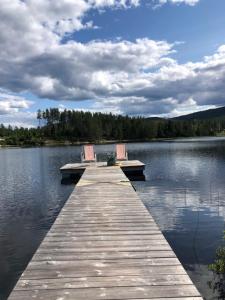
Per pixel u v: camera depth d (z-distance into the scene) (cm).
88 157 2288
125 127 9556
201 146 5022
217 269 522
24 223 966
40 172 2302
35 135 9262
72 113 10294
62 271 431
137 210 792
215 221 926
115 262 461
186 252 696
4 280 595
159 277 411
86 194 1032
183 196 1291
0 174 2228
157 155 3422
